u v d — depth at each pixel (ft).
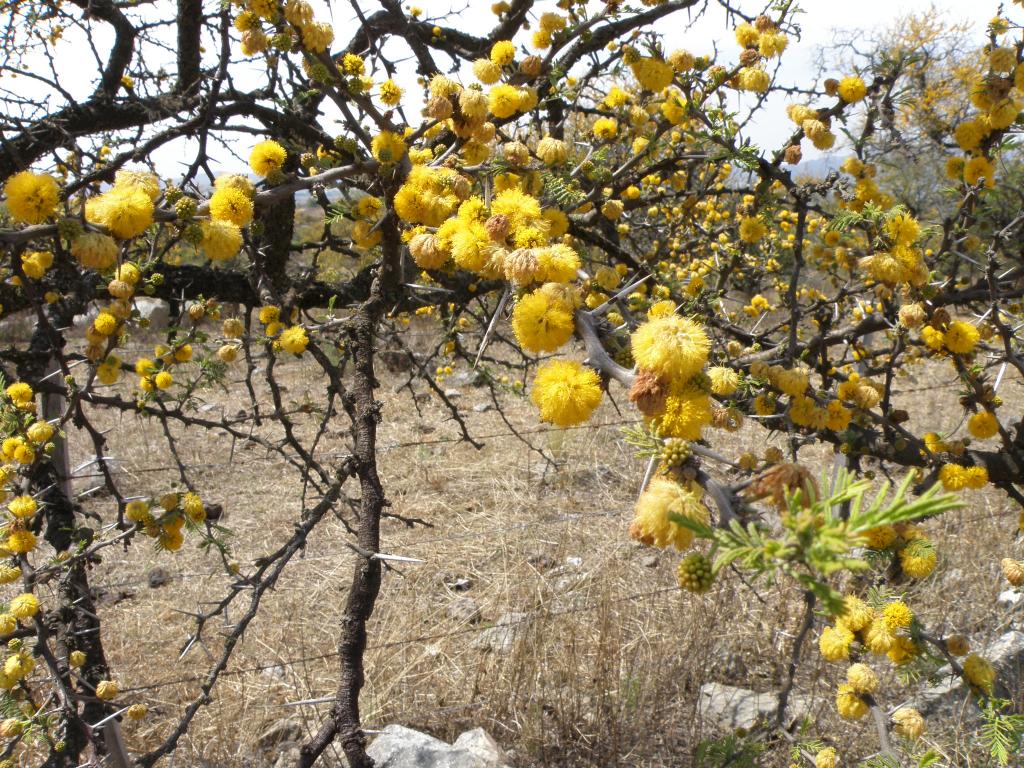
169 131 7.80
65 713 6.92
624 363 3.86
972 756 9.28
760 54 6.83
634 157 7.36
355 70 6.57
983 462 7.07
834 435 7.46
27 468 6.51
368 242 7.52
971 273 9.39
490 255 4.33
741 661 12.03
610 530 17.80
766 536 2.41
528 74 7.21
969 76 10.77
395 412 27.14
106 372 6.47
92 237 4.56
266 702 12.14
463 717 11.50
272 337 7.97
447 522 18.86
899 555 4.55
